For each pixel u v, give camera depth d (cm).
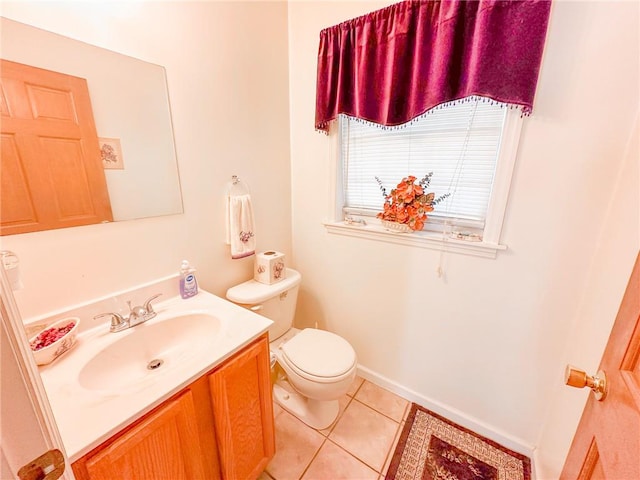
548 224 105
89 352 85
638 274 49
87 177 92
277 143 163
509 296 119
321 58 140
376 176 155
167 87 108
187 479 83
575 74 92
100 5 88
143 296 111
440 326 141
